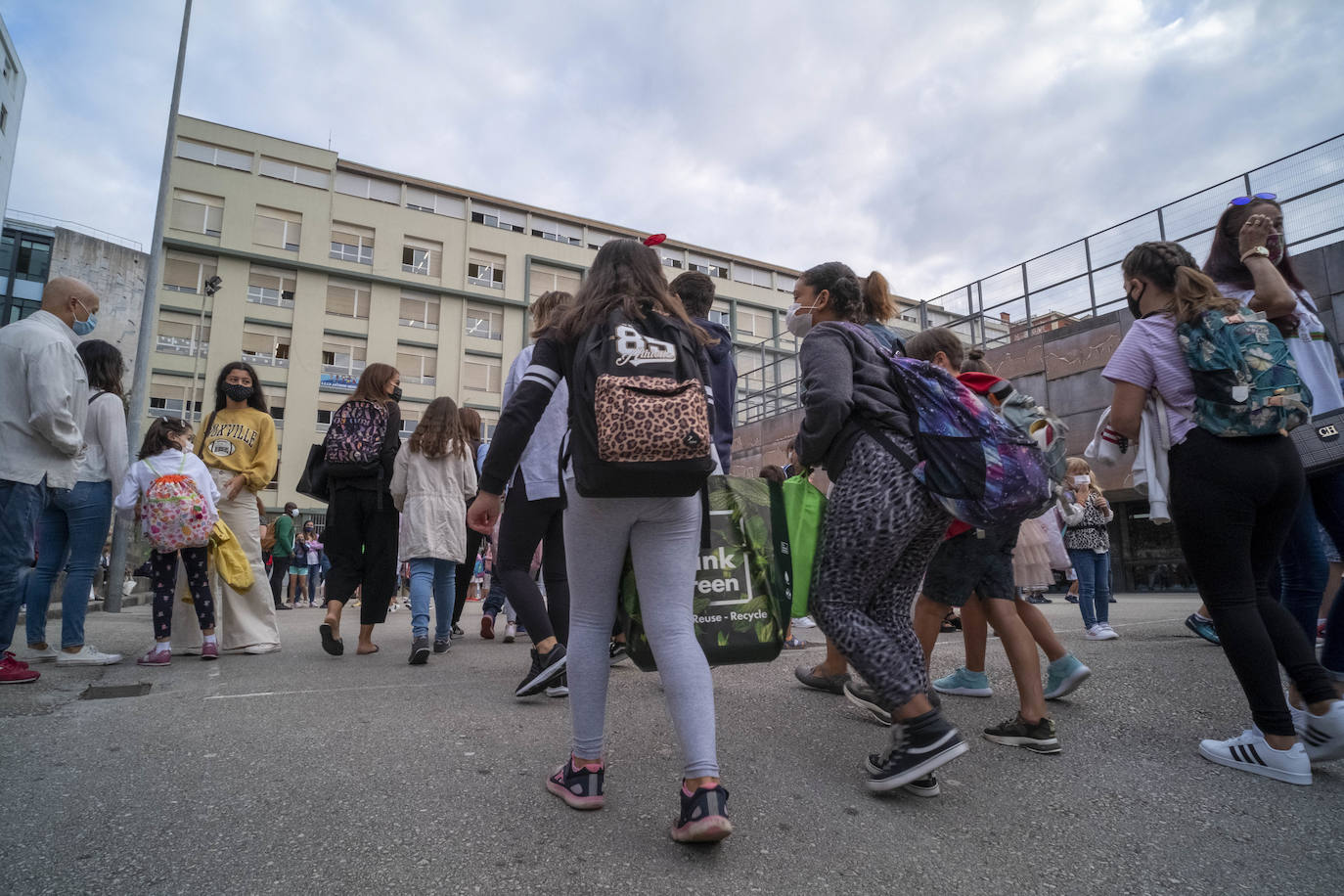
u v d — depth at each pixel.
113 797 1.98
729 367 3.32
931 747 2.01
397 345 38.88
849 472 2.26
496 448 1.95
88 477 4.14
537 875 1.60
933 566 2.97
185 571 4.54
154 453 4.47
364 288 38.62
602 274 2.04
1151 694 3.18
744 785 2.17
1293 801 2.10
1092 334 13.46
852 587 2.20
